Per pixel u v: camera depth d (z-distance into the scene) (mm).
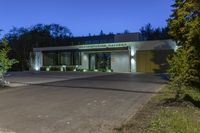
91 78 27562
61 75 32656
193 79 18500
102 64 44812
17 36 61125
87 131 8961
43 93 17000
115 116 10766
